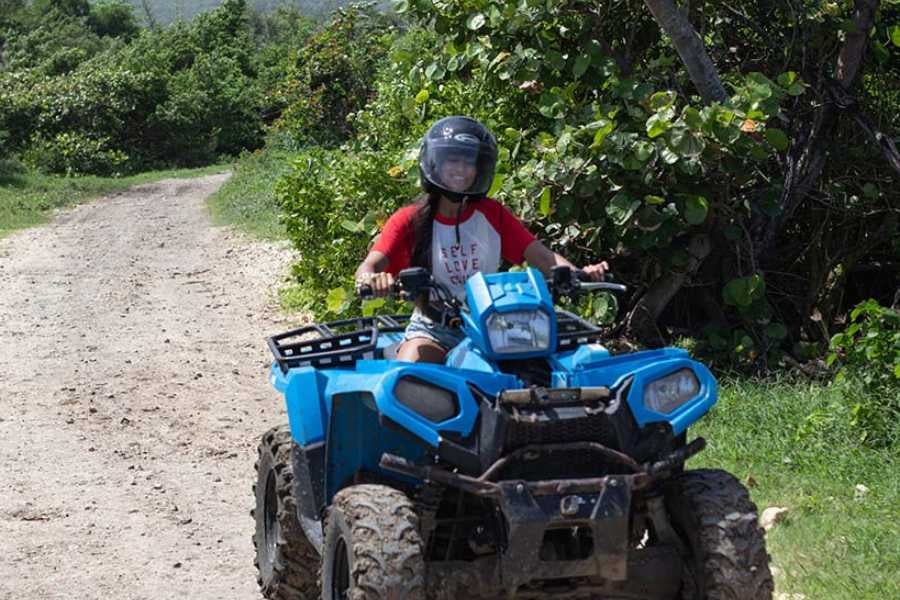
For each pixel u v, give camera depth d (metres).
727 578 4.05
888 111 10.32
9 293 16.58
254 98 57.19
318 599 5.44
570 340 4.82
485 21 9.95
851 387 7.70
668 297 9.64
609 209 8.90
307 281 14.11
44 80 50.88
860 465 6.94
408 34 17.67
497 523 4.13
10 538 6.92
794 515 6.35
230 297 15.72
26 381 11.19
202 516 7.31
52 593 6.06
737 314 10.13
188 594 6.04
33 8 87.19
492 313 4.39
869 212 9.86
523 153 10.38
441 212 5.05
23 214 28.92
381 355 5.23
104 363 11.92
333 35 38.91
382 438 4.44
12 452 8.77
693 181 9.16
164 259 20.02
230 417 9.80
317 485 4.66
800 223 10.47
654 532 4.61
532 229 9.60
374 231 10.76
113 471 8.28
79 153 44.44
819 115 9.74
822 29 9.72
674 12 9.19
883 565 5.57
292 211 13.40
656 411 4.26
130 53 63.47
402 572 3.92
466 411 4.17
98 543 6.82
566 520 4.00
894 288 10.69
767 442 7.45
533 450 4.10
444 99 11.31
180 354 12.30
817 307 10.20
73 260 20.19
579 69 9.59
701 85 9.37
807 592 5.38
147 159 51.25
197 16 69.19
